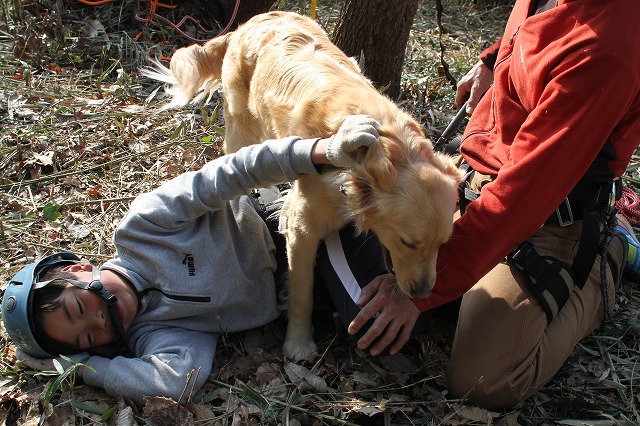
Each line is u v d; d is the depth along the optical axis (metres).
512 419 2.46
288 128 2.91
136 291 2.57
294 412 2.47
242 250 2.79
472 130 2.83
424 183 2.34
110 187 3.60
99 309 2.45
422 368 2.63
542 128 2.28
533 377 2.46
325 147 2.38
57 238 3.22
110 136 3.98
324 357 2.74
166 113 4.30
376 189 2.36
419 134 2.57
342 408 2.46
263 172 2.45
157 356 2.46
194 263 2.60
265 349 2.81
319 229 2.72
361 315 2.46
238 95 3.58
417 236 2.33
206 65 3.90
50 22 4.83
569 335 2.53
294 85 2.97
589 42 2.20
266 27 3.47
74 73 4.67
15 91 4.32
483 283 2.56
